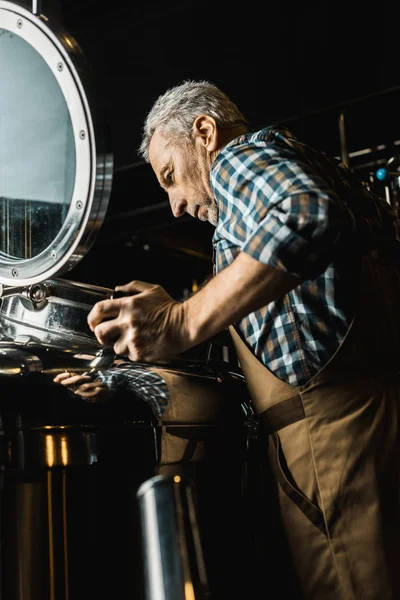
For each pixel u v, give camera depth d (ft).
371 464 3.23
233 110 3.88
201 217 4.04
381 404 3.33
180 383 3.27
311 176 2.87
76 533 2.77
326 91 7.98
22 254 3.51
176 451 3.13
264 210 2.89
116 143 9.34
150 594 2.57
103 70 9.53
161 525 2.64
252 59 8.48
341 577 3.23
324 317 3.29
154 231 10.59
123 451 2.94
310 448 3.28
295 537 3.36
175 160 3.85
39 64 3.41
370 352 3.38
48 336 3.34
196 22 8.86
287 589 3.49
